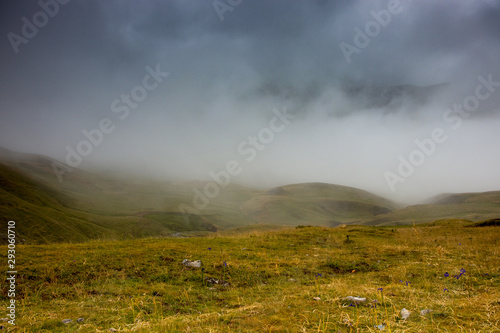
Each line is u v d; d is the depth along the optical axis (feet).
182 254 50.52
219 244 64.39
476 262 48.78
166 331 19.60
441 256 55.47
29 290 33.17
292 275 44.37
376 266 50.70
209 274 41.86
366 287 32.60
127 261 44.29
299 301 25.84
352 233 91.20
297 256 56.65
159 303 29.48
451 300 24.99
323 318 20.33
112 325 22.41
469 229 104.73
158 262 45.09
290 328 18.78
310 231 88.79
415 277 40.96
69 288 34.47
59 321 23.71
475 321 18.22
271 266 47.93
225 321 21.34
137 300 29.99
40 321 23.56
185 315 25.27
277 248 64.03
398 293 29.27
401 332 17.13
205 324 20.85
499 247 62.95
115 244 57.77
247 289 36.58
